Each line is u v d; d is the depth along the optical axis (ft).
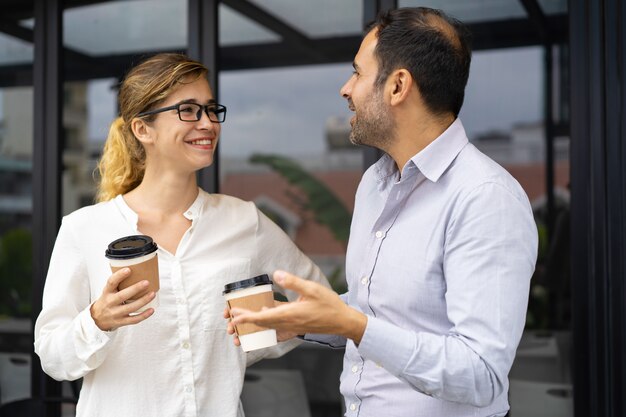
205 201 5.76
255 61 11.21
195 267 5.49
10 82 10.65
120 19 9.80
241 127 15.07
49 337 5.16
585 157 7.61
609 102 7.44
